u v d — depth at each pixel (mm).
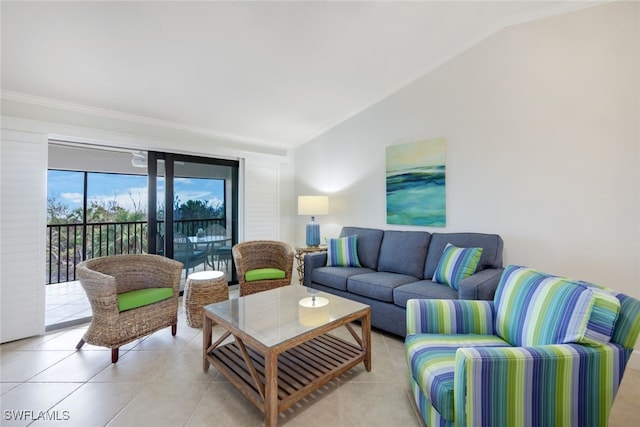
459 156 3004
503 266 2715
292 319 1969
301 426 1613
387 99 3586
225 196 4258
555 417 1223
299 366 1979
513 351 1213
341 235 3883
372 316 2811
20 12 1879
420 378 1450
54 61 2324
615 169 2223
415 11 2367
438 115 3156
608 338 1270
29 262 2629
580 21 2344
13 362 2244
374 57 2891
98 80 2627
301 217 4820
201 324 2906
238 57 2562
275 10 2111
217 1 1970
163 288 2707
